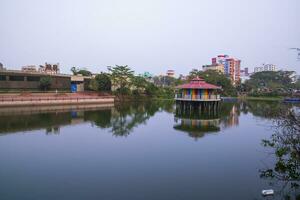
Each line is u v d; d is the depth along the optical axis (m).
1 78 51.22
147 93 77.81
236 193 12.40
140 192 12.42
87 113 42.97
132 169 15.64
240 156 18.58
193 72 95.75
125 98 70.75
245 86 102.12
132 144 22.03
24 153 18.91
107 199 11.65
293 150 13.41
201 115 41.53
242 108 54.72
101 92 67.56
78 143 22.11
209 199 11.74
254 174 14.91
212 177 14.44
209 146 21.48
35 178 14.06
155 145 21.66
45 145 21.30
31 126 29.52
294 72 124.44
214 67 143.75
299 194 12.27
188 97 42.97
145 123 33.62
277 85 108.94
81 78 69.50
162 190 12.69
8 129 27.58
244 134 26.72
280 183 13.61
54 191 12.42
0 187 12.83
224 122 34.75
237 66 160.25
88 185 13.19
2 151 19.41
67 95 58.25
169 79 132.12
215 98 44.12
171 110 50.03
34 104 48.22
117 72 70.38
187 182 13.71
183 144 22.14
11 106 44.91
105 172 15.10
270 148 20.81
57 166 16.08
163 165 16.45
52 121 33.41
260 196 12.07
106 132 27.11
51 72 69.88
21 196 11.86
